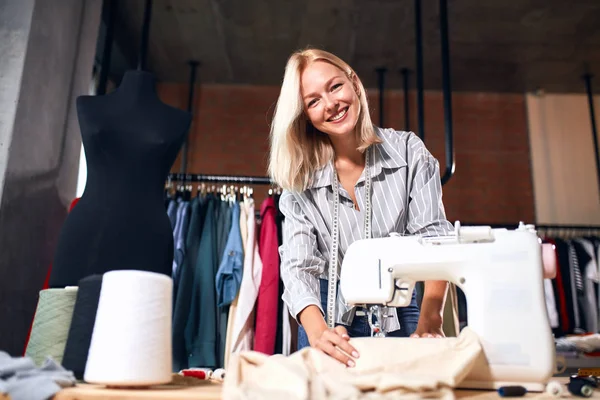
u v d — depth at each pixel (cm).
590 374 124
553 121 484
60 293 116
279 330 252
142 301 88
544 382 95
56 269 143
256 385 82
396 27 397
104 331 86
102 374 84
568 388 92
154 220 152
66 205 240
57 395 80
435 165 150
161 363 88
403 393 80
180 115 165
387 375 83
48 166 222
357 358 96
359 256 116
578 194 462
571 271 346
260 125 480
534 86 480
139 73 164
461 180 467
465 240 105
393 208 145
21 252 203
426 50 427
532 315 97
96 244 143
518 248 101
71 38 243
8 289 195
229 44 424
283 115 146
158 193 157
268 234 259
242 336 242
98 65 427
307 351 93
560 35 405
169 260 153
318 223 148
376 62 446
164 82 488
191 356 237
